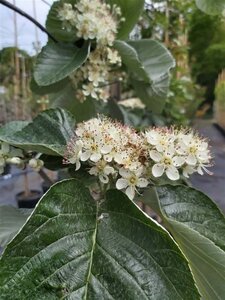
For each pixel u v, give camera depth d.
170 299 0.09
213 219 0.12
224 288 0.10
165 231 0.10
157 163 0.12
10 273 0.09
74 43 0.22
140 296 0.09
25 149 0.13
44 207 0.10
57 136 0.14
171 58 0.24
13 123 0.16
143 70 0.23
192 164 0.12
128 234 0.10
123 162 0.12
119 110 0.29
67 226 0.10
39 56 0.21
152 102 0.27
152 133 0.12
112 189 0.11
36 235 0.10
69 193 0.10
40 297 0.09
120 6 0.23
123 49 0.22
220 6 0.21
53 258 0.09
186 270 0.09
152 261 0.09
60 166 0.14
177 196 0.12
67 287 0.09
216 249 0.10
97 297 0.09
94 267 0.10
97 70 0.23
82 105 0.26
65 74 0.20
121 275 0.09
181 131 0.14
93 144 0.12
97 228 0.10
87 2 0.22
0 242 0.12
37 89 0.24
